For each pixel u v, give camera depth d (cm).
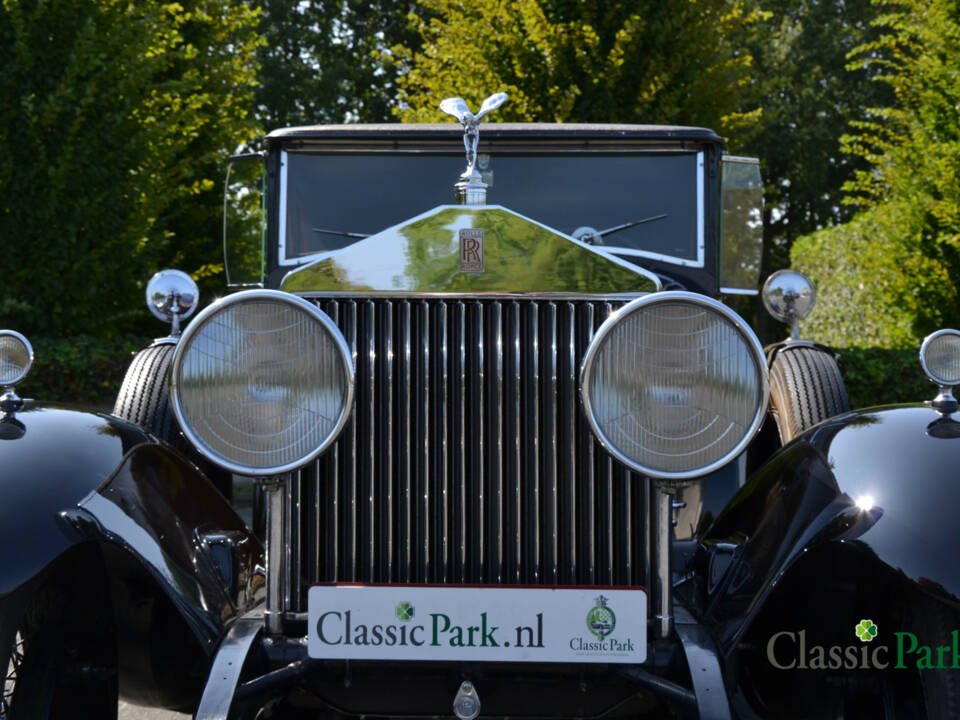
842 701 264
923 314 1121
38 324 938
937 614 222
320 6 2667
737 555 255
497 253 229
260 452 215
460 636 227
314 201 354
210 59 1312
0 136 876
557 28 913
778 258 3028
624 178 354
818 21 2827
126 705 406
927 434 243
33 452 247
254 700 223
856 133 2767
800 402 332
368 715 246
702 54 953
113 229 940
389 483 230
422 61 1021
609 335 213
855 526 228
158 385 342
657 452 215
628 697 243
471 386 229
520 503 230
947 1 1058
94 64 887
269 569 234
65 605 250
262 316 214
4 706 231
